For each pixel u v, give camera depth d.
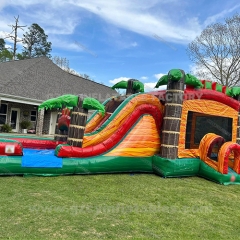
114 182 6.45
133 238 3.57
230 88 9.09
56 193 5.18
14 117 18.81
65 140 8.90
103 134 7.27
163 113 8.16
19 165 6.07
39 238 3.36
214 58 29.19
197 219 4.54
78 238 3.45
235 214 4.98
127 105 7.69
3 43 46.34
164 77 8.16
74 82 22.34
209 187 6.88
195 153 8.09
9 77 18.38
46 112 20.42
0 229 3.51
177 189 6.38
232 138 9.00
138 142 7.64
